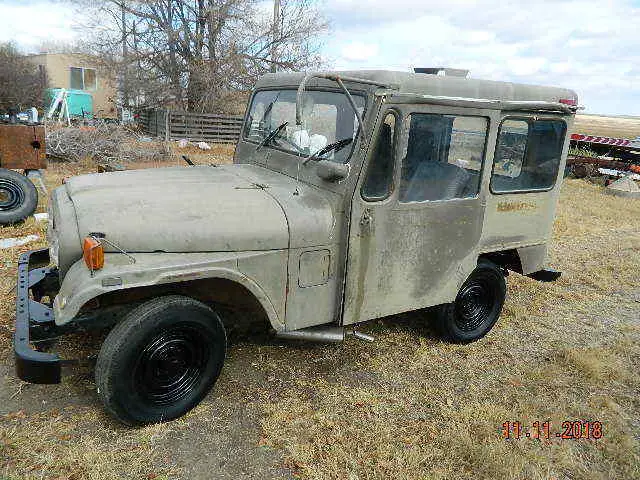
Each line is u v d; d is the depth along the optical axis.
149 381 2.87
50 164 10.97
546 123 4.11
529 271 4.54
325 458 2.86
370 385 3.64
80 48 21.66
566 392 3.76
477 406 3.43
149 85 19.86
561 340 4.62
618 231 8.78
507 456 2.95
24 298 3.20
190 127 17.23
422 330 4.52
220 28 19.23
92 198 3.02
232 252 2.98
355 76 3.30
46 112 20.09
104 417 3.05
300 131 3.67
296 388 3.52
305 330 3.39
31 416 3.02
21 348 2.71
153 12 18.98
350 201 3.21
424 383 3.72
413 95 3.24
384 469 2.81
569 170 15.08
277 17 19.73
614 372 4.05
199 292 3.18
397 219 3.45
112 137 12.28
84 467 2.66
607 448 3.14
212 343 3.03
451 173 3.65
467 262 3.97
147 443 2.86
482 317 4.47
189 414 3.14
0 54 21.97
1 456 2.69
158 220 2.87
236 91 20.00
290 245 3.12
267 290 3.12
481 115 3.64
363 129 3.11
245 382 3.54
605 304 5.57
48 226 3.41
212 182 3.46
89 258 2.56
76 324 2.96
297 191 3.35
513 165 4.03
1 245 5.65
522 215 4.24
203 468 2.73
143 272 2.66
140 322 2.71
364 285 3.45
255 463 2.80
